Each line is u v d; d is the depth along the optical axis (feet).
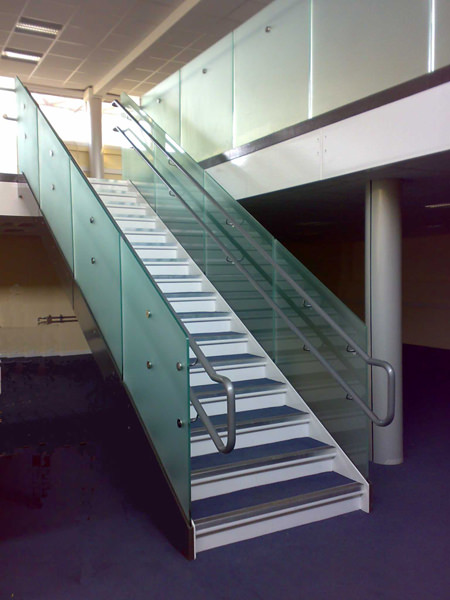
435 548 11.49
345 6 16.35
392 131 13.89
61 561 10.94
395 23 14.69
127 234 22.85
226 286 19.35
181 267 21.68
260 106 20.44
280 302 16.43
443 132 12.51
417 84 13.07
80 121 43.73
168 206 23.94
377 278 16.94
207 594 9.79
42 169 21.67
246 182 20.27
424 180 16.85
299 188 18.21
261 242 16.96
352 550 11.40
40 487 14.70
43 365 27.76
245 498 12.48
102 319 16.11
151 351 12.96
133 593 9.82
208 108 24.07
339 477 13.83
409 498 14.16
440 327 39.47
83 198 17.17
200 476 12.41
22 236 35.81
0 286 34.88
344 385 13.15
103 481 15.07
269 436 14.69
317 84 17.60
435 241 39.32
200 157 24.90
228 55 22.44
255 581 10.21
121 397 14.90
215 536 11.53
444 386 29.37
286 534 12.13
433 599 9.63
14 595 9.73
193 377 15.98
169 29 30.91
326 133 16.21
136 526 12.51
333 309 14.14
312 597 9.69
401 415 17.04
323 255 50.14
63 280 19.40
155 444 12.94
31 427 18.80
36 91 42.27
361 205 22.45
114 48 34.81
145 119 26.55
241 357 16.98
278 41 19.36
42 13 29.89
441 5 13.38
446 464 16.81
